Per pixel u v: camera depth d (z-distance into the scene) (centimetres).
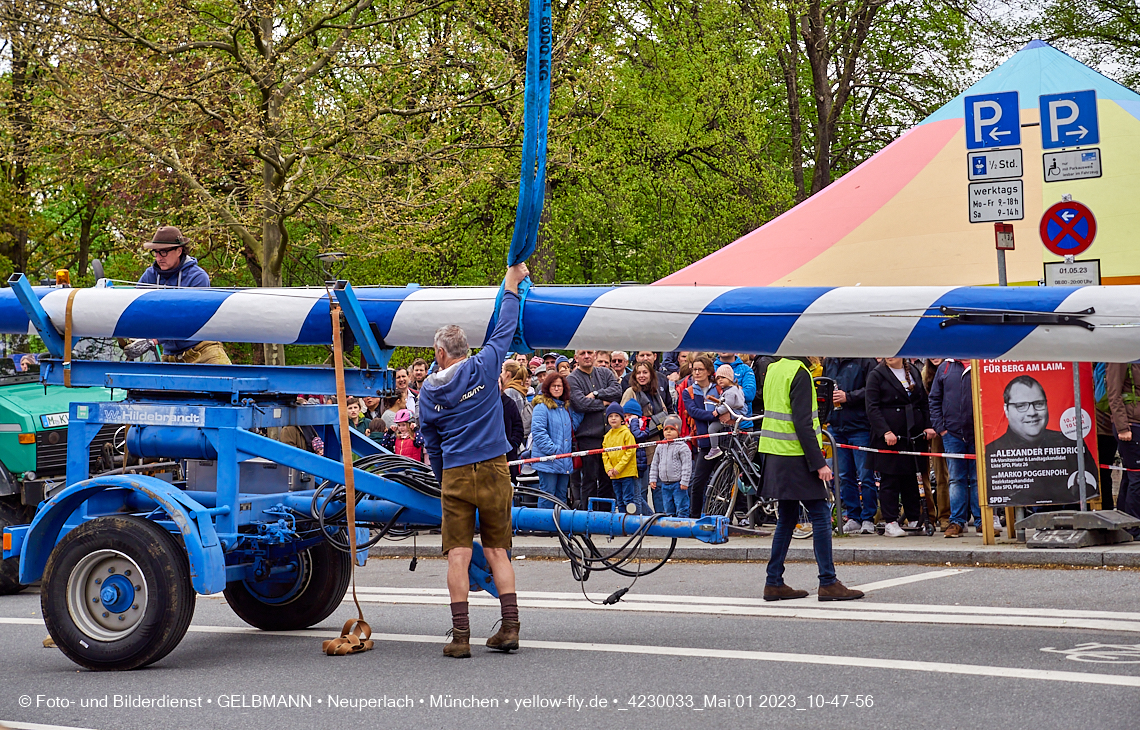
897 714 509
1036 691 538
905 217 1225
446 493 665
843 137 3056
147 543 663
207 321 744
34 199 2652
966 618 728
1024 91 1273
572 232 2639
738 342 671
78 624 674
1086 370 1007
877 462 1111
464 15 1908
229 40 1823
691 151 2648
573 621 789
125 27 1711
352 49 1847
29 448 1054
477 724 518
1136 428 1001
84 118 1700
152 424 725
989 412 1009
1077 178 972
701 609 811
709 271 1258
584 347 702
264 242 1855
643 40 2617
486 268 2588
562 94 2156
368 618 834
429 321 716
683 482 1187
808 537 1120
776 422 818
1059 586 830
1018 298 630
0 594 1034
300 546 752
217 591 670
